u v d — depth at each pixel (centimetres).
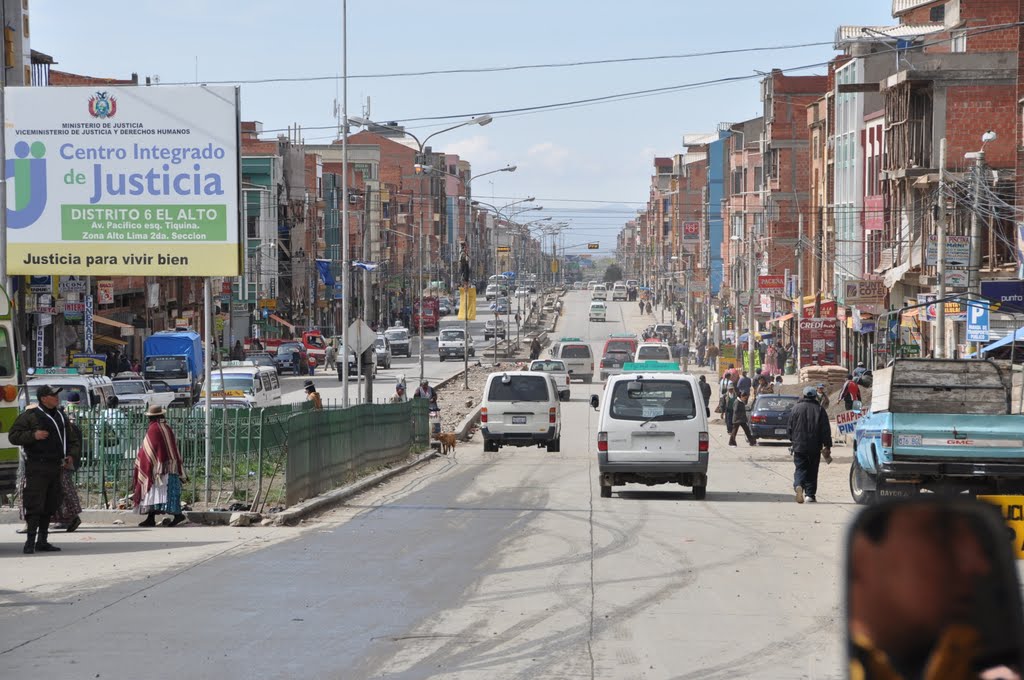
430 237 18138
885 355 5122
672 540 1555
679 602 1112
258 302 9375
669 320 14288
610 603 1108
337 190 12631
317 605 1095
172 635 963
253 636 960
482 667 853
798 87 8819
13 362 1675
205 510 1806
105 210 2203
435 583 1218
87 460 1950
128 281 6919
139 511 1764
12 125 2212
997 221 4347
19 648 914
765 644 930
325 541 1552
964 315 3681
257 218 9688
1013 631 181
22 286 4047
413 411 3509
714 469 2975
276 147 10419
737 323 7669
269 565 1340
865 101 6600
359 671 841
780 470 2944
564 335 12900
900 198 5125
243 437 2009
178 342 5641
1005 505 1041
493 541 1548
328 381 7569
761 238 9375
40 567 1337
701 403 2134
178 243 2191
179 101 2184
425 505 2027
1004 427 1808
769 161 9056
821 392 4122
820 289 7775
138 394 4206
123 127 2197
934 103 4838
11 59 4291
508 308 10406
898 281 5097
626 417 2128
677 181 18400
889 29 6606
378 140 17438
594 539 1566
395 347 10088
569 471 2875
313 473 2078
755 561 1370
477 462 3259
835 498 2205
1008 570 183
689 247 14788
